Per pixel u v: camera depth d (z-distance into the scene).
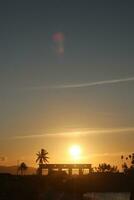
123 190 149.88
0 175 132.88
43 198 106.62
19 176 142.62
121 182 156.62
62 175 168.25
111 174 165.62
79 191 146.75
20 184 107.56
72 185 152.62
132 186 152.25
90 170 192.88
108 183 157.38
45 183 140.62
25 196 98.56
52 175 161.88
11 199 93.31
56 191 132.12
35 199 99.81
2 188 98.75
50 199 110.25
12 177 134.25
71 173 193.38
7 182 107.69
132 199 126.38
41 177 149.00
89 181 157.88
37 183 132.00
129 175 163.25
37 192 104.12
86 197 130.38
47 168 193.88
